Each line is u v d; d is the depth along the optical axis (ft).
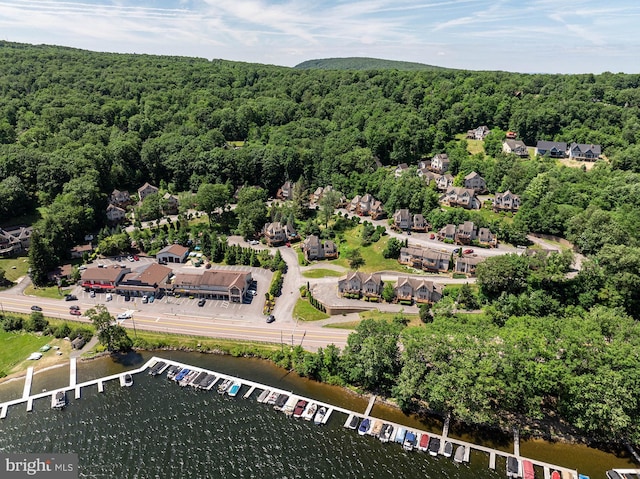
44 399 296.92
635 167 567.59
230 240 536.42
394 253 462.60
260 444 260.42
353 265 459.73
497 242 478.59
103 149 630.33
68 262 473.67
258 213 552.82
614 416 242.58
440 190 629.51
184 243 513.45
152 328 367.66
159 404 291.79
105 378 316.19
